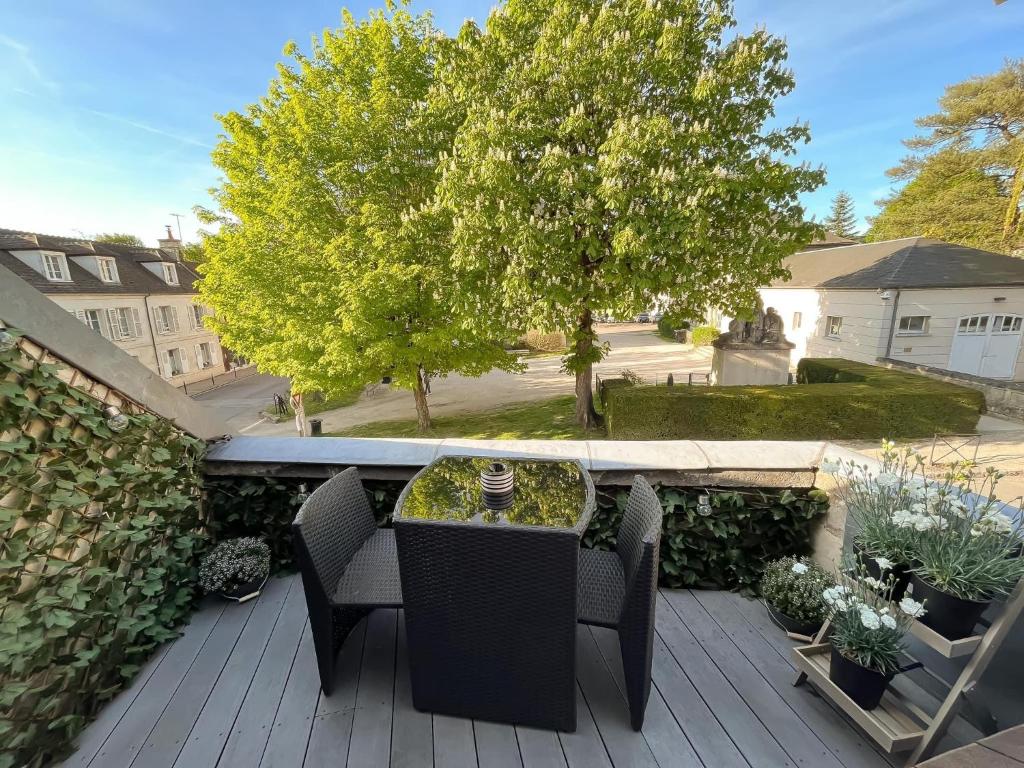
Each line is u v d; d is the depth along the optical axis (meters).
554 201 6.36
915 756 1.29
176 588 2.04
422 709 1.54
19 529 1.41
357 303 7.32
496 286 7.21
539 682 1.42
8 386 1.38
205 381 22.81
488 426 10.23
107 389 1.84
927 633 1.27
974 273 11.30
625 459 2.11
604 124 6.53
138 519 1.84
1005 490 4.32
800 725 1.47
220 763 1.37
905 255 12.50
